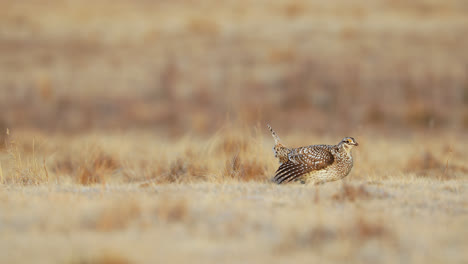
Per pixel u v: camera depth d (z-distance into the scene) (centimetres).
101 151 4712
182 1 12950
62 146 5506
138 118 8319
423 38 10638
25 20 11975
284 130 7488
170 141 6775
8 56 10419
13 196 3016
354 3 12350
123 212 2505
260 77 9444
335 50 10231
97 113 8531
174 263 2003
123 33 11388
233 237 2283
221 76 9538
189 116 8256
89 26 11756
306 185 3500
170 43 10869
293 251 2125
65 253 2091
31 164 4150
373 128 7738
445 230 2356
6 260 2028
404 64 9662
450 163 4841
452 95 8731
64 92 9138
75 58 10469
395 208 2712
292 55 10081
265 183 3706
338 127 7750
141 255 2075
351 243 2177
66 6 12756
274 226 2402
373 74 9419
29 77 9619
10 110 8469
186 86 9281
